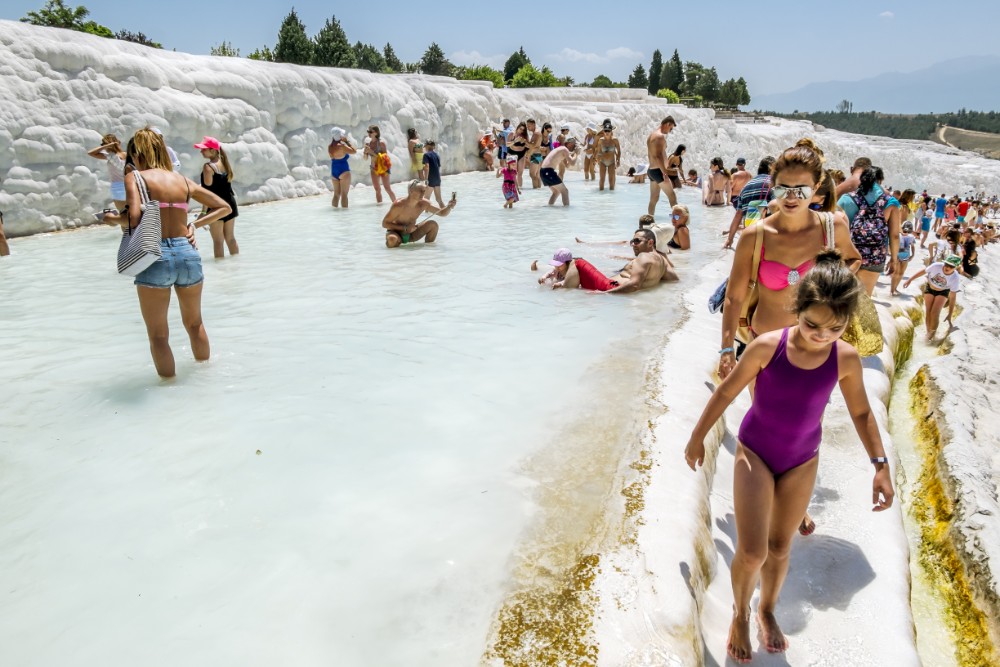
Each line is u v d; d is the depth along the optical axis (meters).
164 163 4.51
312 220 11.91
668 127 11.45
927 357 7.75
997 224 31.80
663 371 4.63
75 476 3.33
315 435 3.76
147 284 4.34
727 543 3.18
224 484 3.26
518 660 2.19
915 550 3.83
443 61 77.81
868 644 2.63
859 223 6.39
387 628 2.34
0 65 9.85
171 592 2.53
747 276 3.66
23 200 9.96
